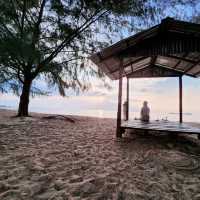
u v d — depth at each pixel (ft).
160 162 13.48
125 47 19.99
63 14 36.65
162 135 23.17
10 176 10.98
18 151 15.79
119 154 15.67
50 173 11.52
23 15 35.68
